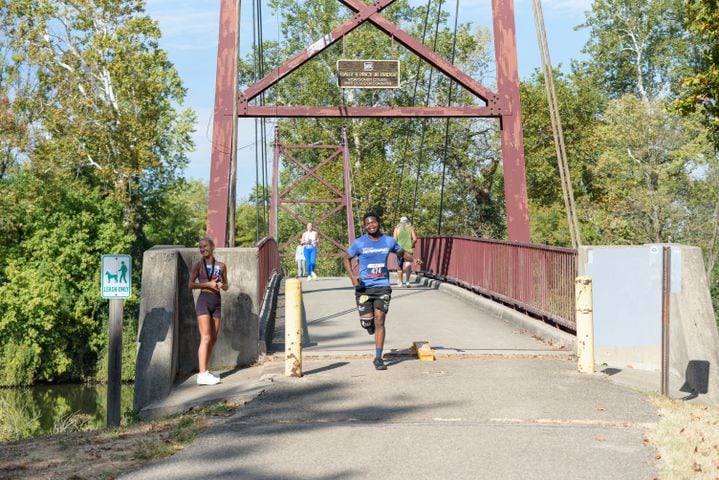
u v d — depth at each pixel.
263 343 12.33
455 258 23.69
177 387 11.02
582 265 12.49
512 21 19.72
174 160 57.91
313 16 60.19
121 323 11.16
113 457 7.12
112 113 47.66
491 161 61.97
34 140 47.16
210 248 11.03
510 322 16.27
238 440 7.54
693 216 53.88
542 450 7.05
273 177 46.97
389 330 15.25
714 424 8.25
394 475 6.36
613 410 8.71
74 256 50.84
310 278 31.83
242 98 19.25
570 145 59.91
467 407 8.87
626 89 64.38
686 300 11.75
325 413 8.66
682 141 53.19
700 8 21.20
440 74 59.44
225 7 18.94
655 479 6.17
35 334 48.38
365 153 62.84
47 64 46.66
